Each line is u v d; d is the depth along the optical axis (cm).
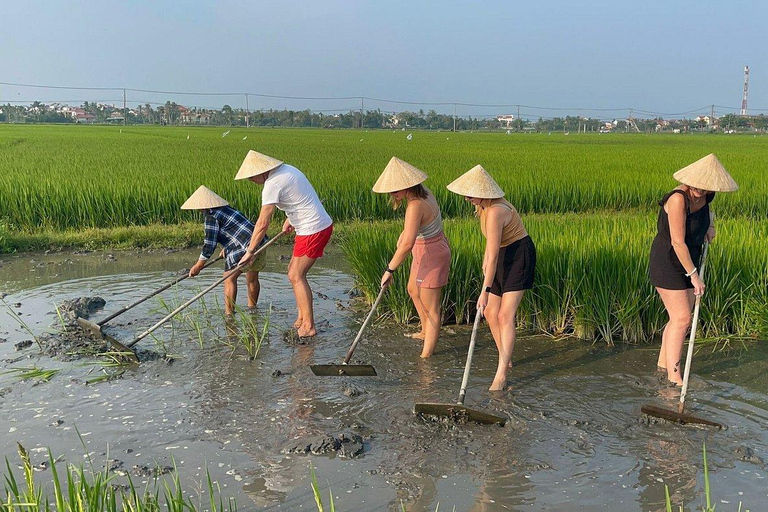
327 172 1770
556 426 496
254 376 598
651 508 388
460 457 449
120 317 771
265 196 686
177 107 16312
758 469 431
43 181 1430
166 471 430
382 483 416
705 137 7812
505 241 564
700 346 675
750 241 759
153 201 1341
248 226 770
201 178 1569
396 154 2972
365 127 15025
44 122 14712
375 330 734
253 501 396
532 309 729
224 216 763
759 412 519
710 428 490
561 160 2522
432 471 431
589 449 460
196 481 418
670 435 480
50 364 621
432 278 624
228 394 557
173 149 3192
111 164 2080
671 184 1631
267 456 451
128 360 634
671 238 540
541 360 644
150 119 17038
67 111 17038
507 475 426
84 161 2234
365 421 505
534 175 1783
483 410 524
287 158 2555
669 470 430
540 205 1547
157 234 1209
